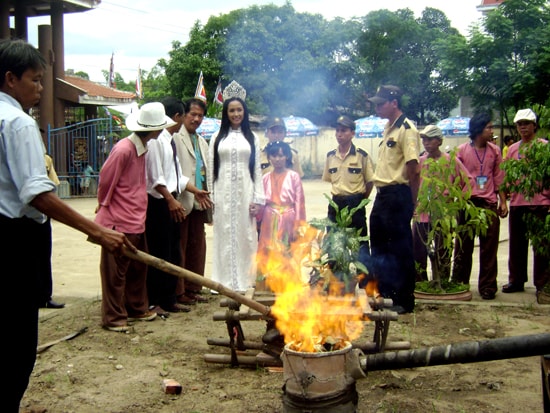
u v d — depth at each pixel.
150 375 4.82
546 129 7.17
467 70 21.20
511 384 4.61
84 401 4.35
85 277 8.73
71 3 20.56
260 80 31.28
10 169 3.27
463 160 7.71
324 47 32.75
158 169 6.37
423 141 7.49
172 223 6.68
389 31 34.50
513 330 6.00
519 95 20.25
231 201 7.24
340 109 35.16
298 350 3.78
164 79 45.00
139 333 5.95
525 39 19.91
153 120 5.92
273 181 7.21
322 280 4.93
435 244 7.32
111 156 5.91
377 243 6.67
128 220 5.95
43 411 4.17
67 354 5.32
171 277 6.65
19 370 3.47
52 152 20.23
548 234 6.82
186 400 4.36
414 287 6.69
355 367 3.51
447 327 6.11
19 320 3.40
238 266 7.30
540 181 6.99
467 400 4.30
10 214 3.33
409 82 34.59
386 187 6.58
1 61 3.35
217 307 6.98
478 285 7.75
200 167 7.44
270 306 4.86
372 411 4.10
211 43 32.12
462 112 36.78
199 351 5.44
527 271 8.40
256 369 4.98
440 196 6.82
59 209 3.34
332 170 7.52
